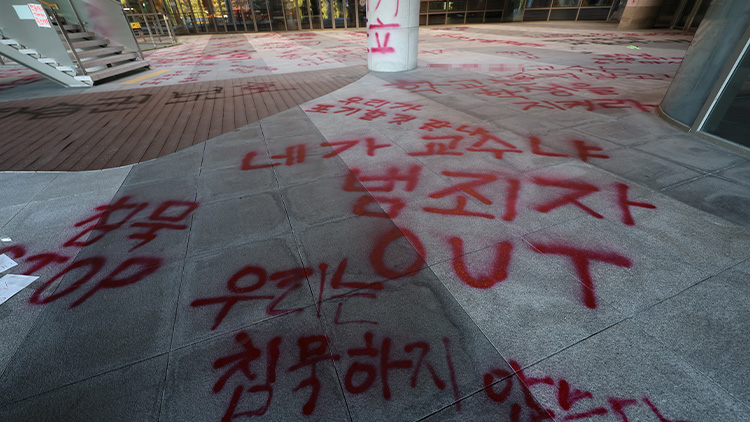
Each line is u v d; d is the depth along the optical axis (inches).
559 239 113.0
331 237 118.7
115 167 180.1
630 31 743.7
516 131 202.8
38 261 112.3
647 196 134.6
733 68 164.9
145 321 89.9
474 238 115.3
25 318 91.7
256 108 273.4
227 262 109.1
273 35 938.1
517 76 349.1
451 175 156.2
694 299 89.8
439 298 93.1
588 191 139.5
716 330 81.7
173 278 103.5
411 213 130.0
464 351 79.4
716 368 73.7
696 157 164.6
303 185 153.6
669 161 161.5
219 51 651.5
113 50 440.5
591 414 66.7
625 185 142.7
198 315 91.0
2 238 124.5
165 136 221.1
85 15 440.5
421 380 73.8
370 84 338.0
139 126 242.8
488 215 126.7
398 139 198.4
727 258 102.8
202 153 193.0
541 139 190.4
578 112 232.8
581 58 439.5
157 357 80.7
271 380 75.0
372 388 72.7
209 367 78.1
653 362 75.4
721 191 136.3
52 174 174.9
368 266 105.2
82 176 171.2
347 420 67.4
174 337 85.3
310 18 1034.7
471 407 68.7
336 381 74.2
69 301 96.7
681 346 78.4
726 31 171.2
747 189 137.0
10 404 72.4
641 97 263.6
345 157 179.0
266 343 83.0
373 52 392.2
